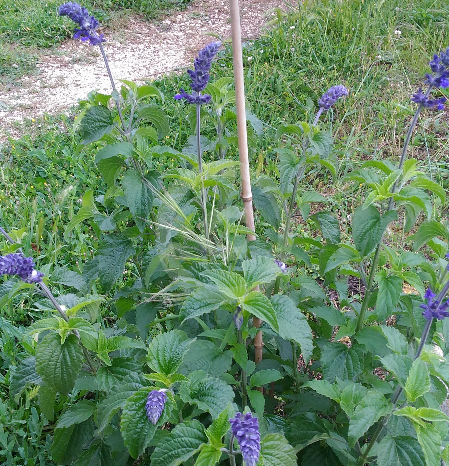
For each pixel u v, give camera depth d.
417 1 7.84
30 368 2.12
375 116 5.64
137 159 2.34
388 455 1.74
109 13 9.06
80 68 7.58
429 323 1.69
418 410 1.62
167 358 1.69
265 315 1.69
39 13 8.57
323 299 2.65
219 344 2.15
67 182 4.86
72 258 4.00
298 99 5.94
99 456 2.16
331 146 2.36
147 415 1.50
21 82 7.11
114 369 1.99
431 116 5.57
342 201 4.59
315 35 7.08
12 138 5.66
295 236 2.83
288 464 1.57
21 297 3.58
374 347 2.12
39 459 2.62
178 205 2.23
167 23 9.05
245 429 1.32
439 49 6.44
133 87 2.41
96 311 2.10
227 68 6.57
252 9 9.42
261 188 2.66
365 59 6.51
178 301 2.33
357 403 1.84
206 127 5.38
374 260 2.11
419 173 1.94
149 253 2.50
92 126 2.32
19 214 4.29
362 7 7.68
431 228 2.08
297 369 2.86
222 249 2.06
